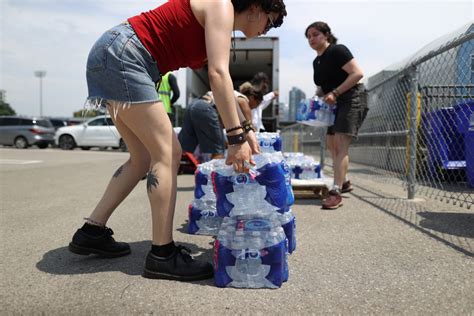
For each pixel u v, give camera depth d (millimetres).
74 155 13609
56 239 2779
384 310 1635
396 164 5055
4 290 1867
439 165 4070
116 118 2156
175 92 6242
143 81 1951
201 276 1999
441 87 3762
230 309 1661
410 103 4086
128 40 1944
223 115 1862
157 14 1990
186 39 1989
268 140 2939
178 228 3117
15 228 3096
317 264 2207
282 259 1893
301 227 3055
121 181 2309
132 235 2877
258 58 10992
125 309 1662
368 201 4137
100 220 2287
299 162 4953
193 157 7277
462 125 3719
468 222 3115
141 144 2270
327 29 4082
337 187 3850
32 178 6559
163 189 1981
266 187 1956
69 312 1640
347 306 1678
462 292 1792
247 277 1899
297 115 4582
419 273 2035
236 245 1910
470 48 3295
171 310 1654
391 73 5410
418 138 4402
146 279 2006
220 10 1889
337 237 2746
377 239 2674
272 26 2174
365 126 6531
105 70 1945
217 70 1822
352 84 3779
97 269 2156
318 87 4672
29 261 2295
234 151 1884
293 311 1640
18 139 19109
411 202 4035
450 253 2344
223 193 1986
